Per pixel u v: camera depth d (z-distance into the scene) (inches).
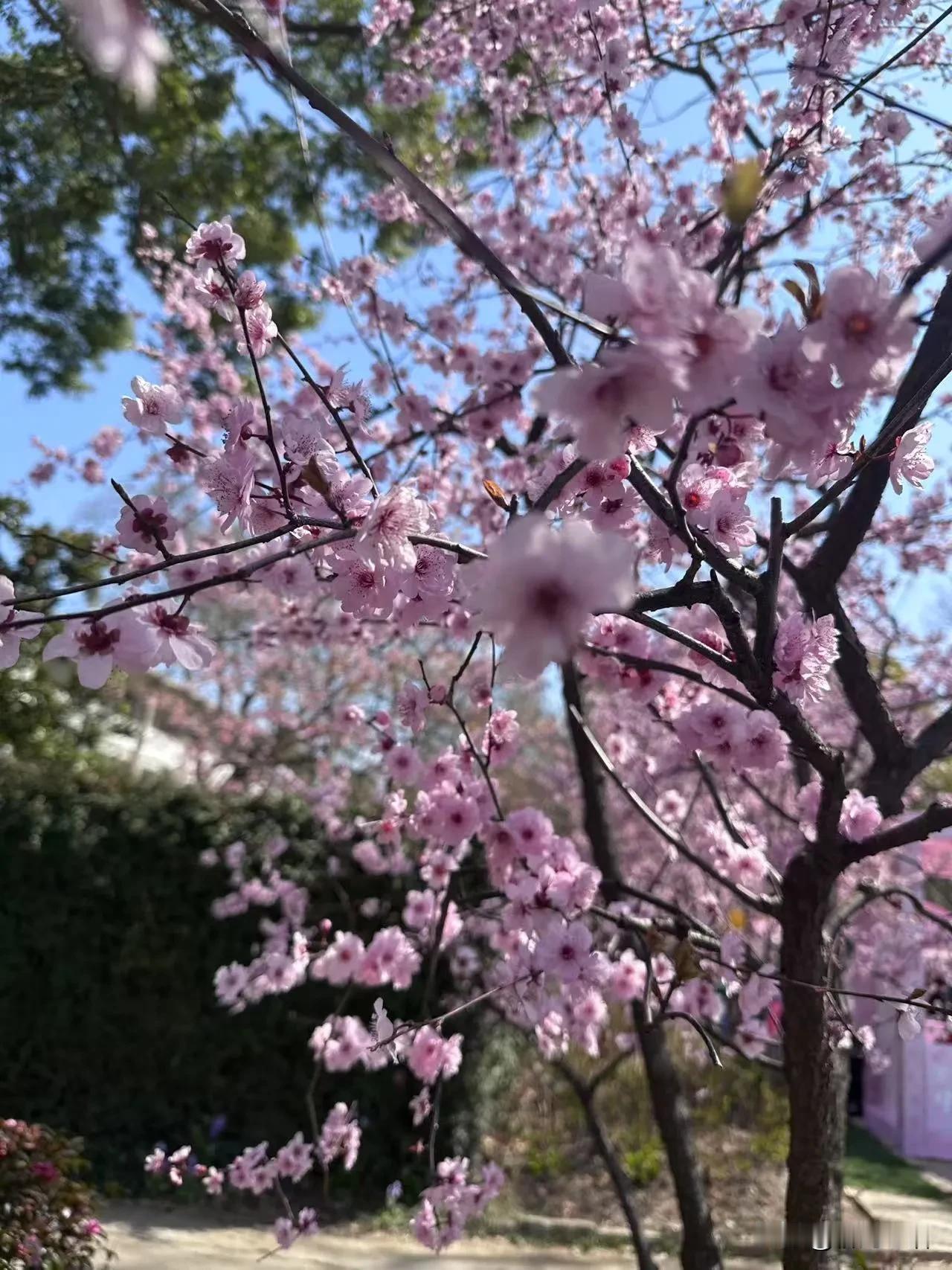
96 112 208.8
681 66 144.8
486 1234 192.1
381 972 122.5
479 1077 219.0
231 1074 216.7
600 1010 116.7
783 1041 95.2
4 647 52.1
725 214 34.0
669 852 171.8
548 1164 224.7
